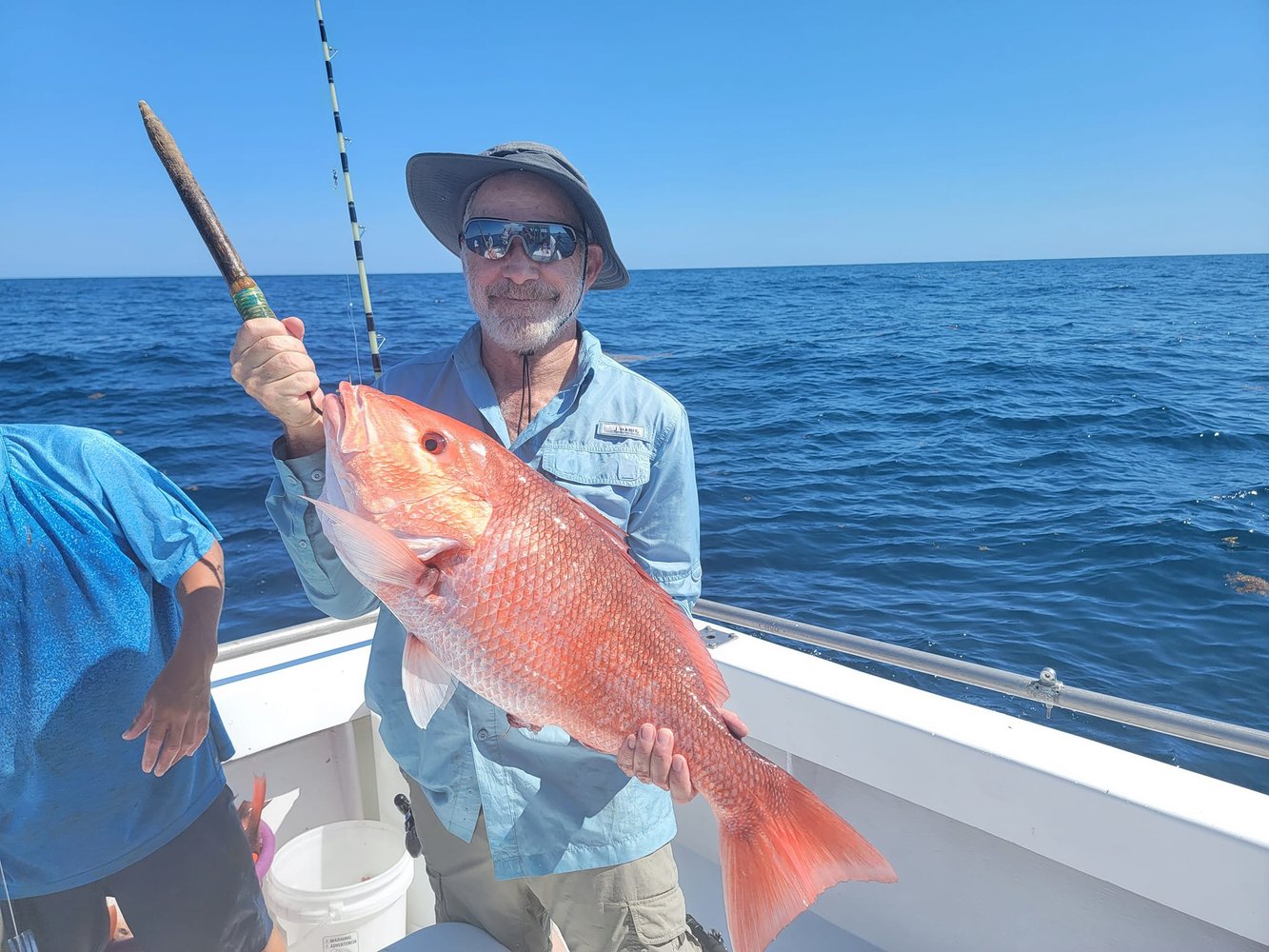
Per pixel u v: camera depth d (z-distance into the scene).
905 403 13.79
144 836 1.87
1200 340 22.56
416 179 2.18
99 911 1.89
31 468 1.73
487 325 1.97
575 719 1.61
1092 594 6.11
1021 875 2.22
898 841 2.43
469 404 2.07
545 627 1.57
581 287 2.05
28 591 1.69
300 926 2.31
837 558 6.93
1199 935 1.97
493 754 1.86
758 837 1.70
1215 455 9.99
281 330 1.52
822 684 2.49
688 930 2.14
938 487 8.86
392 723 2.03
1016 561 6.78
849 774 2.39
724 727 1.72
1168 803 1.89
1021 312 33.69
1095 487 8.71
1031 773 2.04
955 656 5.29
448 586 1.53
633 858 1.88
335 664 2.76
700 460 10.18
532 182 2.01
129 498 1.82
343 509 1.46
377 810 2.93
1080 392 14.43
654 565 2.02
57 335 24.41
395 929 2.44
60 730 1.73
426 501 1.55
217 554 1.98
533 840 1.86
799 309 36.91
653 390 2.04
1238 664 5.13
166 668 1.84
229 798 2.08
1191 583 6.24
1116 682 4.96
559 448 1.99
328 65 2.55
